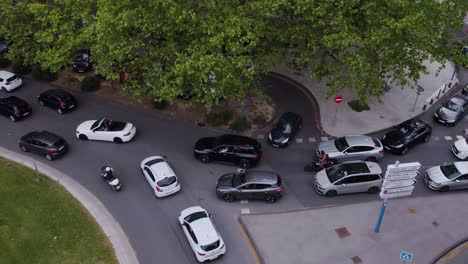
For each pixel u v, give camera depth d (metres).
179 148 28.44
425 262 20.64
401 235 22.12
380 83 24.88
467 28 42.97
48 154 27.12
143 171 25.45
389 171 19.34
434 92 34.66
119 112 32.09
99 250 21.27
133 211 23.66
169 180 24.09
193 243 20.62
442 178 24.70
